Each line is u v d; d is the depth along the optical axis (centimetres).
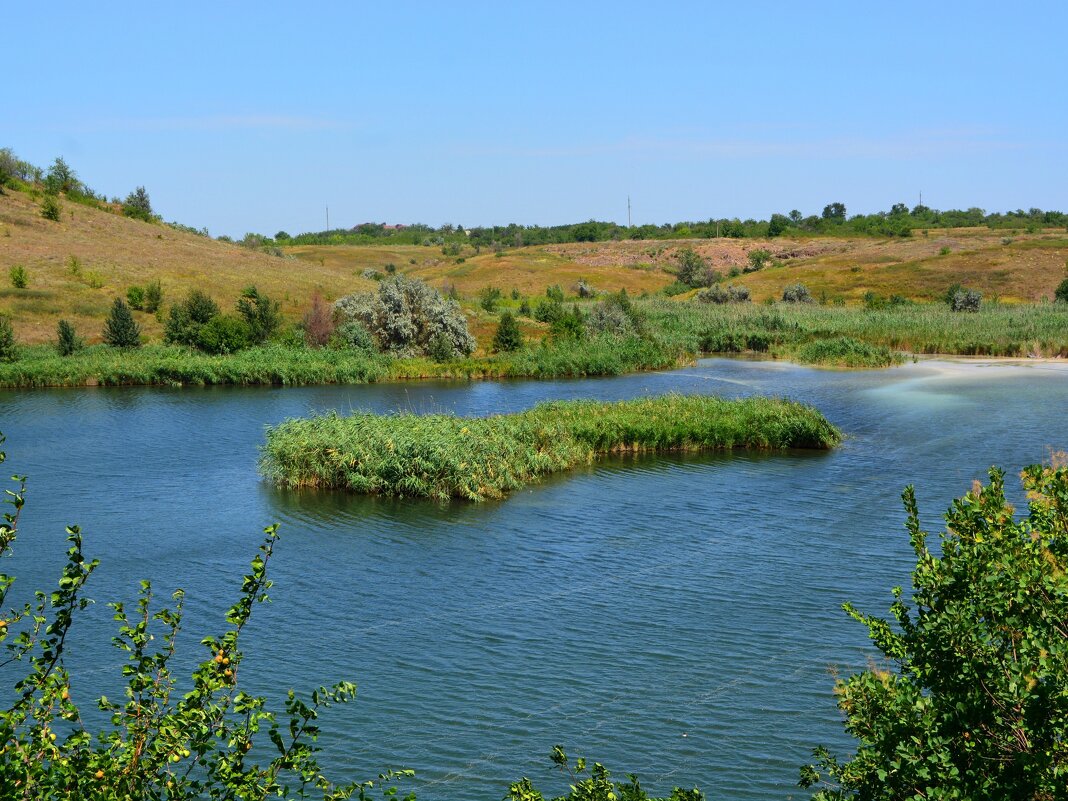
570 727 1404
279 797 1205
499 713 1447
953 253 13575
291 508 2728
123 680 1578
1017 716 637
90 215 10756
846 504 2661
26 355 6247
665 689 1517
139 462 3434
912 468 3103
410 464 2886
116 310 6681
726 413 3759
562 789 1236
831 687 1511
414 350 6856
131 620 1839
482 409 4731
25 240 9062
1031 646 636
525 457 3116
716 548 2269
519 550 2286
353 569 2155
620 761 1308
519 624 1803
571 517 2586
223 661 692
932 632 696
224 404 5012
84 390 5684
